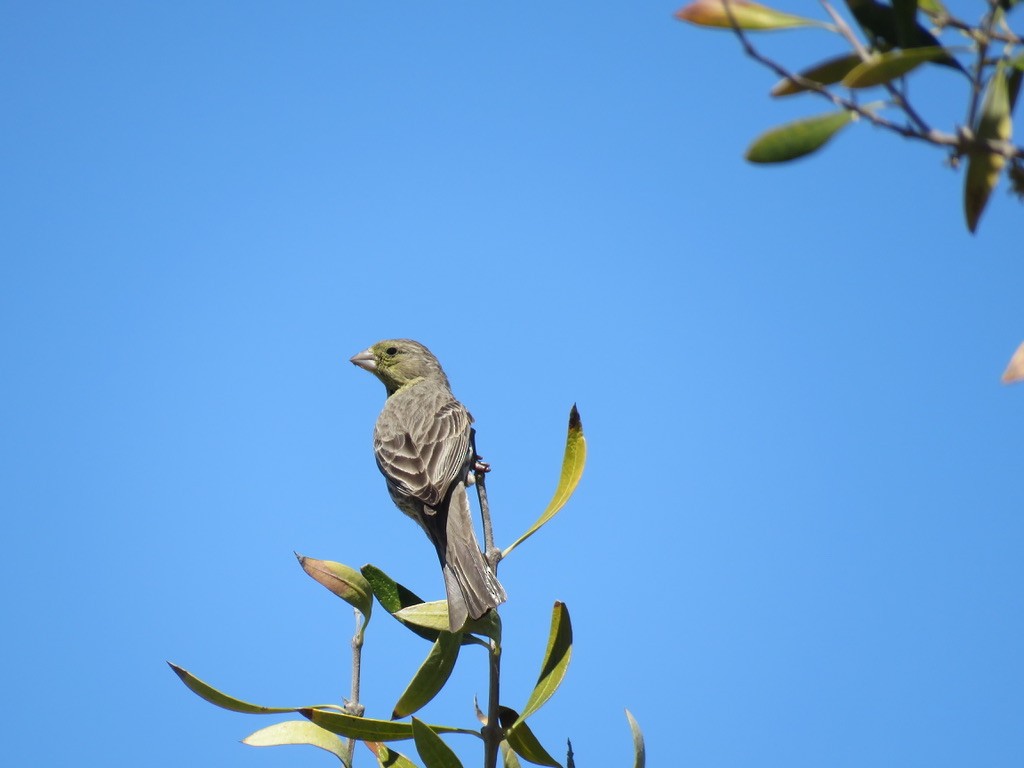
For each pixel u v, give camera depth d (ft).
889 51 18.79
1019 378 18.93
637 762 24.18
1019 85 18.30
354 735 25.80
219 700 25.52
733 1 18.11
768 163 17.49
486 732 25.61
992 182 17.35
